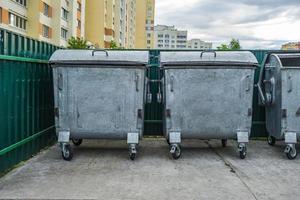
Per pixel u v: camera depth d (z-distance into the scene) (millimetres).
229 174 5211
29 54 6102
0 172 5008
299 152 6797
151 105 8141
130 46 71125
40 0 32250
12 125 5398
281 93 6223
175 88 6113
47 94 7137
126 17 63844
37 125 6543
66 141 5934
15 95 5484
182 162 5934
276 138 6617
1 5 27203
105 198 4105
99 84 5930
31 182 4684
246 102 6148
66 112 5965
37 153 6527
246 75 6109
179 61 6004
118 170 5355
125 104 5969
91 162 5852
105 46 51562
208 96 6109
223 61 5992
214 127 6156
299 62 7227
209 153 6699
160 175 5105
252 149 7090
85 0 46781
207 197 4191
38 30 32219
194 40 69812
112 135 6051
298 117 6207
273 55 6645
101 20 48438
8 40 5207
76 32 40531
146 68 6184
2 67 4973
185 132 6188
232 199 4141
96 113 5973
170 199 4105
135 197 4156
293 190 4508
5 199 4027
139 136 6109
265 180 4926
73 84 5926
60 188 4445
